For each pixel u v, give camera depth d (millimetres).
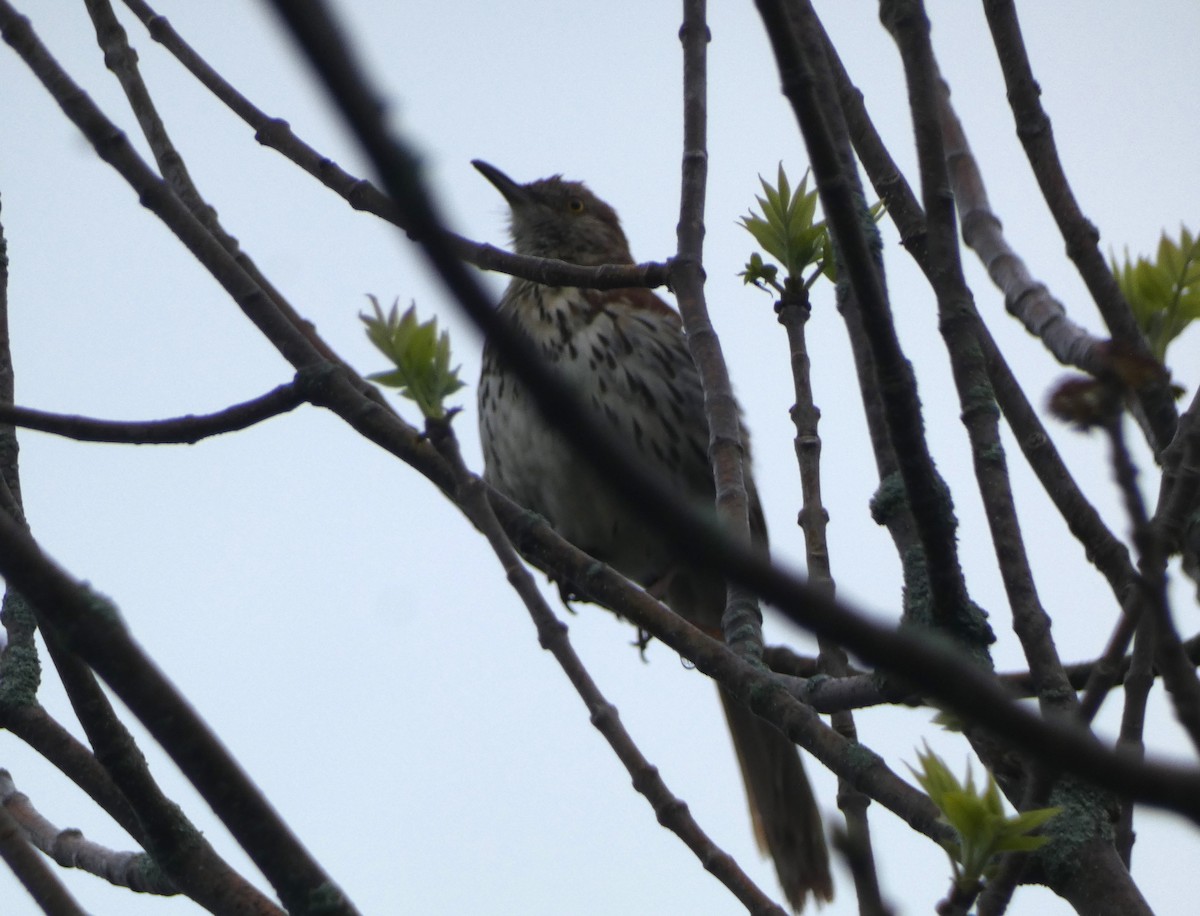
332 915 5016
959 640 6227
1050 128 7039
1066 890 5598
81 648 5000
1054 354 6223
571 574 6555
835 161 5723
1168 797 3207
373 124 2863
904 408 6035
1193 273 6344
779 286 7965
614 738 6152
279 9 2750
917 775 5438
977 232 7059
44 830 7125
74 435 6770
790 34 5551
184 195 8039
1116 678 4953
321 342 7504
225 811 5066
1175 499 5012
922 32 6586
